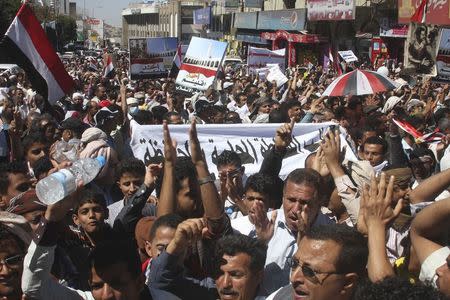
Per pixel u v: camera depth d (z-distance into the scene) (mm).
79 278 3959
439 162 7324
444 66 12609
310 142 7551
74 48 76000
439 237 3006
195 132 4043
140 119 8930
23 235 3314
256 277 3244
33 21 7820
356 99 9391
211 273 3814
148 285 3445
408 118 9344
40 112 10922
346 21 33875
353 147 7535
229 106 13461
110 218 5320
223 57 12695
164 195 4141
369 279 2652
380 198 3080
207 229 3891
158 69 15805
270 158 5434
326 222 4215
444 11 18859
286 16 39812
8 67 20828
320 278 2855
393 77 19453
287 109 9492
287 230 4055
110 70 22062
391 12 30297
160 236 3695
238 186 5051
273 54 21359
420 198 3473
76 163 3221
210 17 65688
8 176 4906
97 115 8305
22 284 3062
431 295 2191
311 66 29938
